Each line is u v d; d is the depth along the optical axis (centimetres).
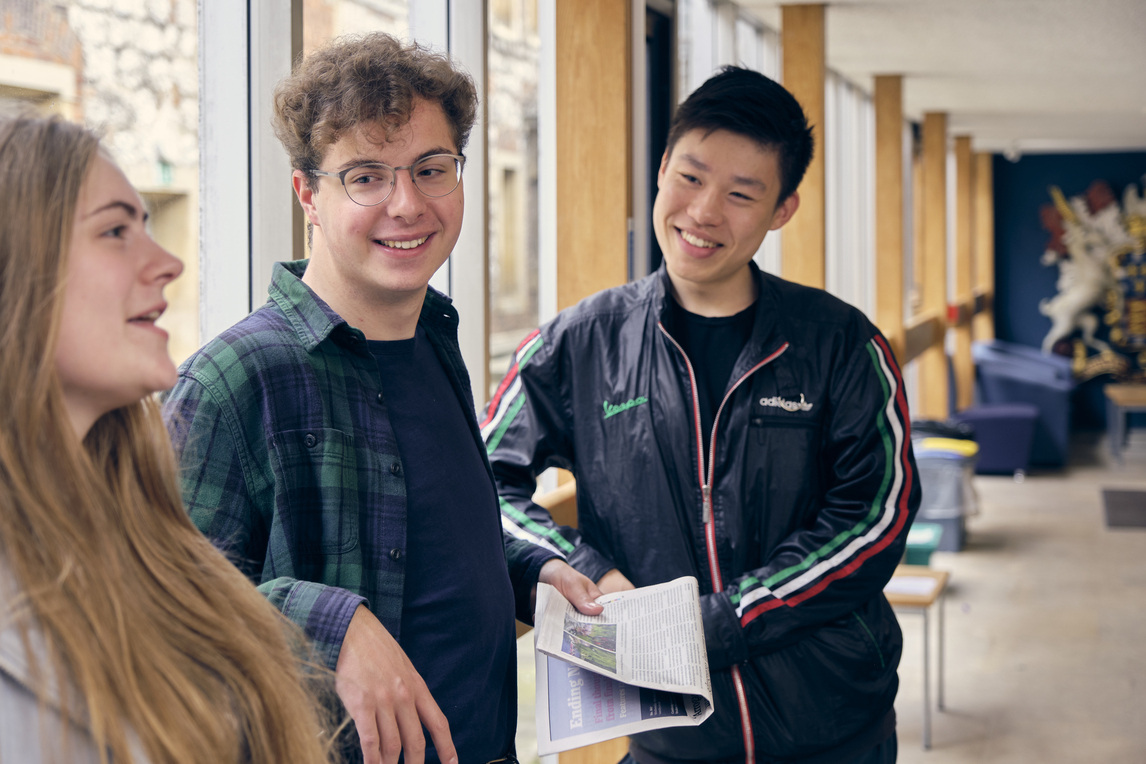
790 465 174
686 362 177
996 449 968
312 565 113
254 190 187
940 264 956
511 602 134
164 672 74
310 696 93
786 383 175
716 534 173
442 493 125
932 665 483
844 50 613
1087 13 498
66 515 71
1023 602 580
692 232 172
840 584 167
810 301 182
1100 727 412
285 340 115
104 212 75
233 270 187
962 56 629
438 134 118
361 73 114
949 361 1045
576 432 183
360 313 122
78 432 77
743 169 169
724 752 170
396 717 100
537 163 326
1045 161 1313
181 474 106
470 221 269
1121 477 978
